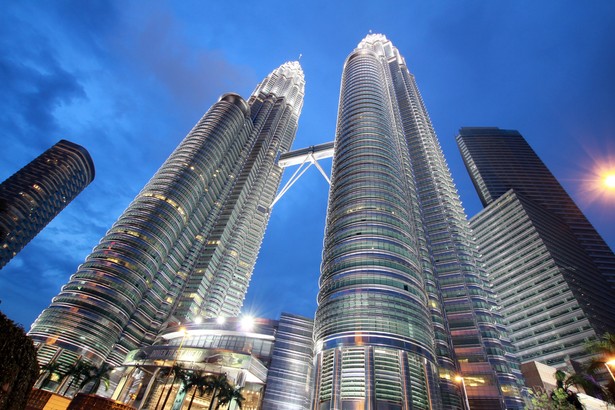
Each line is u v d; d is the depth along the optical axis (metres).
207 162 192.38
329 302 100.19
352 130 166.12
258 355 113.38
